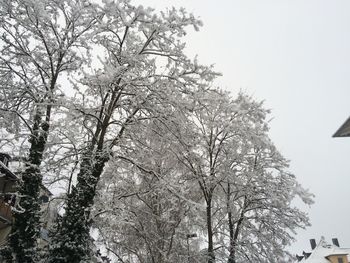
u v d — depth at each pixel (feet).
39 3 39.65
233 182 53.16
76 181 41.68
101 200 38.88
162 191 45.27
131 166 49.42
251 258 55.47
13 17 43.42
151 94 42.86
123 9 39.32
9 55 45.78
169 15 41.19
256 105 46.96
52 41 45.37
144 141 48.37
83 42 44.68
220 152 54.80
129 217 43.27
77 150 41.19
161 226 55.67
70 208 36.50
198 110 45.03
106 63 38.81
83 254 35.09
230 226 56.90
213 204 57.93
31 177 38.47
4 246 36.17
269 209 57.11
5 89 43.65
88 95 45.80
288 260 56.95
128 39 44.70
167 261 50.70
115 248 55.31
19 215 36.73
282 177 57.62
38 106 40.45
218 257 55.11
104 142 43.16
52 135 41.96
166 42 43.57
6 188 62.39
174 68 44.19
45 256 37.83
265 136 46.32
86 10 42.55
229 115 51.11
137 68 44.70
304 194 52.60
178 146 48.24
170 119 43.52
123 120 44.01
